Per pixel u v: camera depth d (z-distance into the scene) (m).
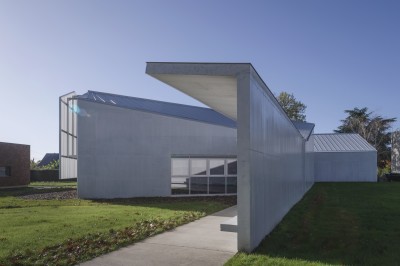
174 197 20.45
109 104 20.47
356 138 43.97
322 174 40.44
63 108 25.23
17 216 12.82
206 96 10.91
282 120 13.09
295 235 9.69
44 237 9.13
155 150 20.94
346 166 40.19
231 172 21.92
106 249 7.94
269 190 10.32
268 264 6.86
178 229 10.38
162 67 8.34
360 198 19.78
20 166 33.19
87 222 11.39
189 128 21.34
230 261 7.06
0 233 9.66
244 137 8.04
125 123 20.66
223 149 21.83
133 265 6.89
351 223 11.48
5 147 31.55
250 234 7.91
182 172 21.22
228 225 9.11
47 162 63.06
